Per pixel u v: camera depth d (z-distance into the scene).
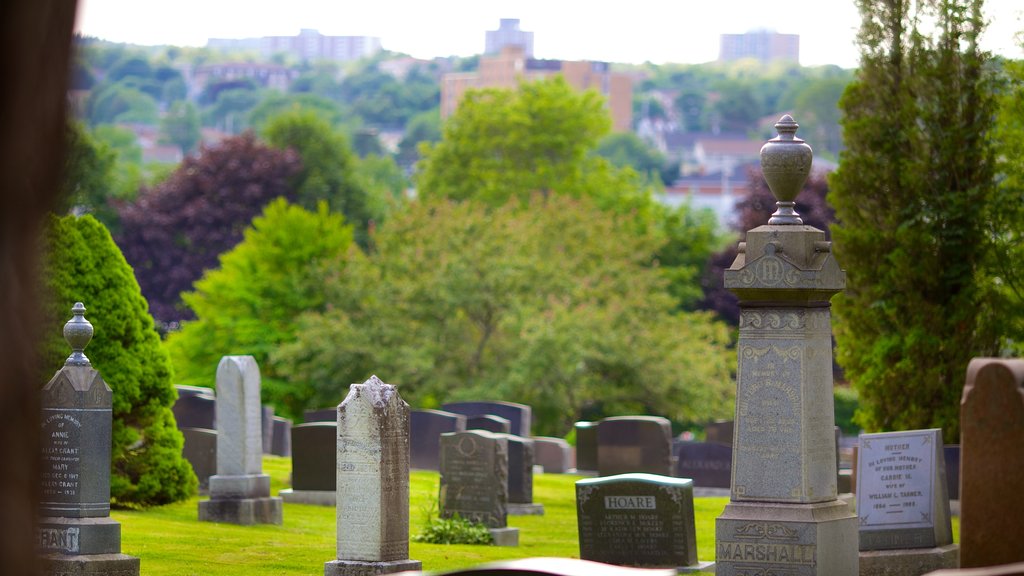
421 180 76.94
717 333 45.78
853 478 15.95
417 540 17.45
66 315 18.23
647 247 47.66
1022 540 8.63
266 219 45.53
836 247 20.98
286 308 43.59
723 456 25.67
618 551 14.61
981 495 8.74
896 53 20.75
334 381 40.66
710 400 41.59
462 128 74.94
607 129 76.44
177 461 19.39
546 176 72.25
